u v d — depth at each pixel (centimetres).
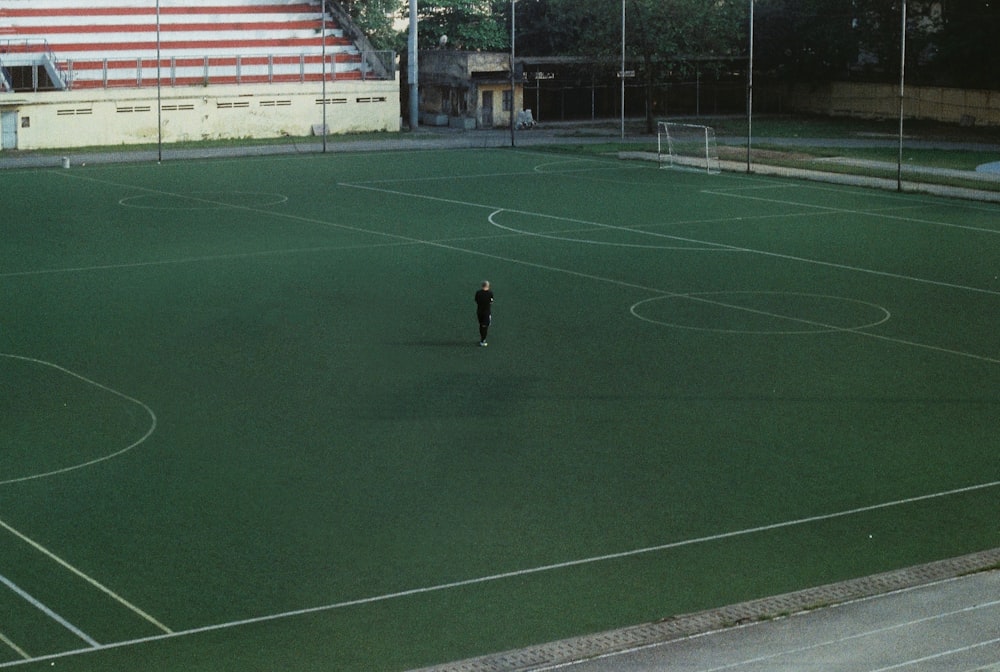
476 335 3288
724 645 1523
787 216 5316
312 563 1931
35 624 1723
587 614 1770
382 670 1606
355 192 5906
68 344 3173
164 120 7856
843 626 1572
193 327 3353
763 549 2000
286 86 8219
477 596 1828
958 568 1817
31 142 7425
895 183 6256
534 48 10162
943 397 2795
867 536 2053
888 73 9594
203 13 8725
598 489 2244
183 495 2197
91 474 2291
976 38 8850
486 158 7312
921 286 3931
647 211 5412
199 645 1670
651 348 3177
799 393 2816
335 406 2695
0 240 4588
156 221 5044
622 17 8212
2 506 2134
